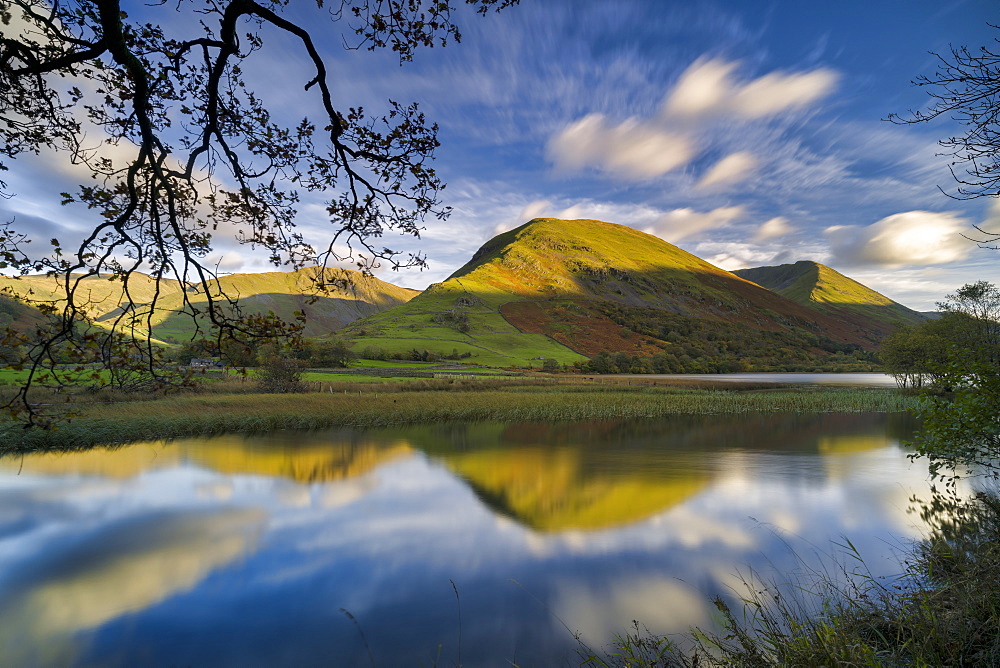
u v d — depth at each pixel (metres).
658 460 20.52
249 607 8.85
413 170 5.26
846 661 4.41
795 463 19.95
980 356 6.73
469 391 47.31
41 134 4.65
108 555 11.00
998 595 4.95
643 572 9.94
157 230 4.24
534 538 11.91
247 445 22.89
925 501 13.97
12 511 13.78
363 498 15.16
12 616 8.58
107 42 4.03
